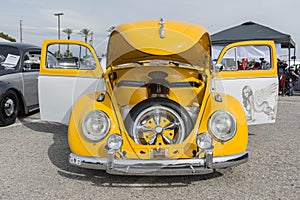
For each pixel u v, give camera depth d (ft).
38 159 13.47
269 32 41.83
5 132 18.38
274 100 14.23
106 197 9.90
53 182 11.03
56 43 14.48
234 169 12.24
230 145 10.12
